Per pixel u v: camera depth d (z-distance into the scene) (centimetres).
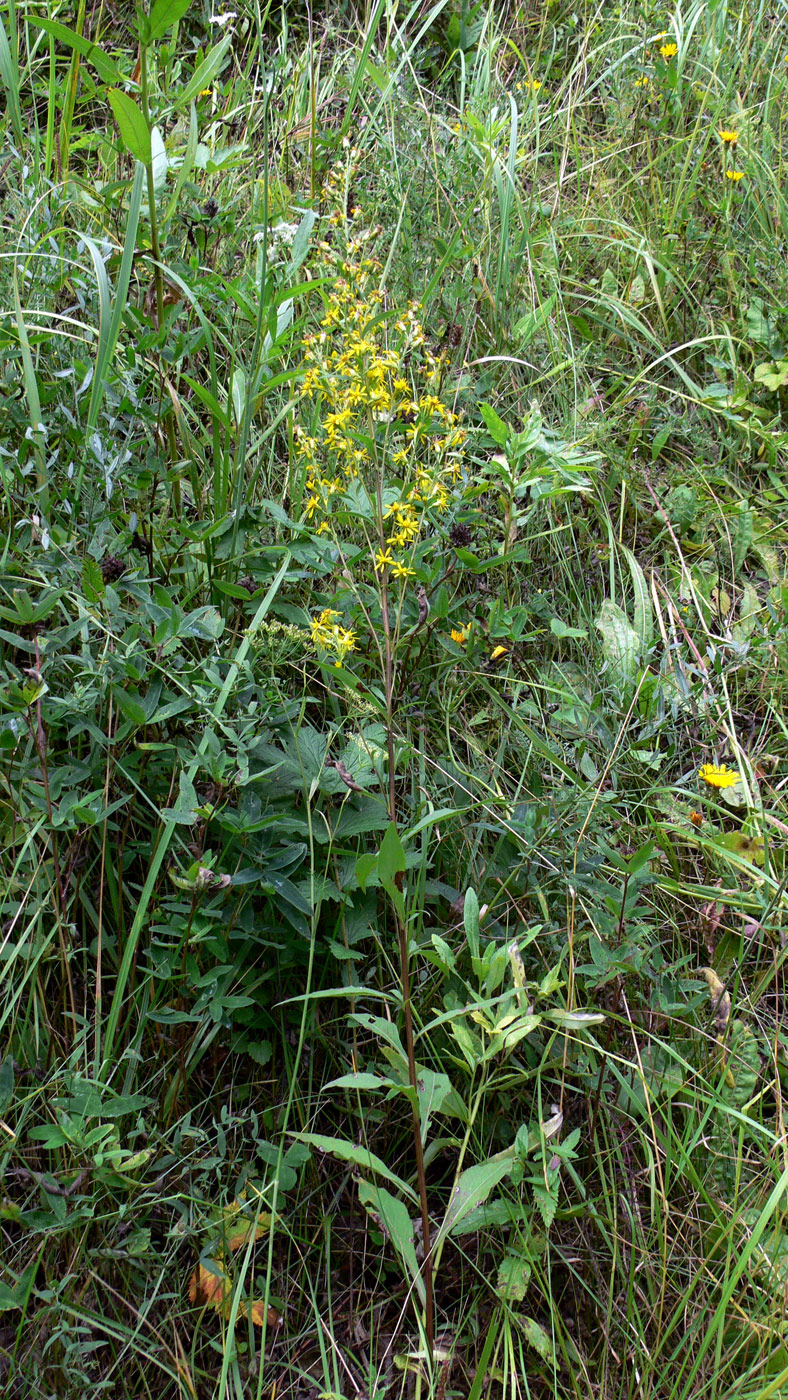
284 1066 188
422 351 273
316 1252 178
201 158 251
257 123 336
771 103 399
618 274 350
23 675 184
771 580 286
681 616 273
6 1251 165
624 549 277
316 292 278
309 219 219
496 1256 175
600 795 207
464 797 216
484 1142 185
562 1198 180
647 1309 170
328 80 362
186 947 170
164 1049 180
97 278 211
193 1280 167
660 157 370
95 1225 162
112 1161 153
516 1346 168
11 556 207
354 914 188
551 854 203
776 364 323
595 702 241
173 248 245
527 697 246
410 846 198
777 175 376
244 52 380
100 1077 172
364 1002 193
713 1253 173
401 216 304
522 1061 190
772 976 210
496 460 235
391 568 202
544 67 421
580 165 380
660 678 237
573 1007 182
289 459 248
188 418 253
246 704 189
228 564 215
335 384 176
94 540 196
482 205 325
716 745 245
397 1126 185
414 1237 171
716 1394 157
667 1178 182
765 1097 197
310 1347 169
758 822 229
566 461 239
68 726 194
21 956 182
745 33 430
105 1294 162
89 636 192
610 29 414
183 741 191
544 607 254
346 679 175
